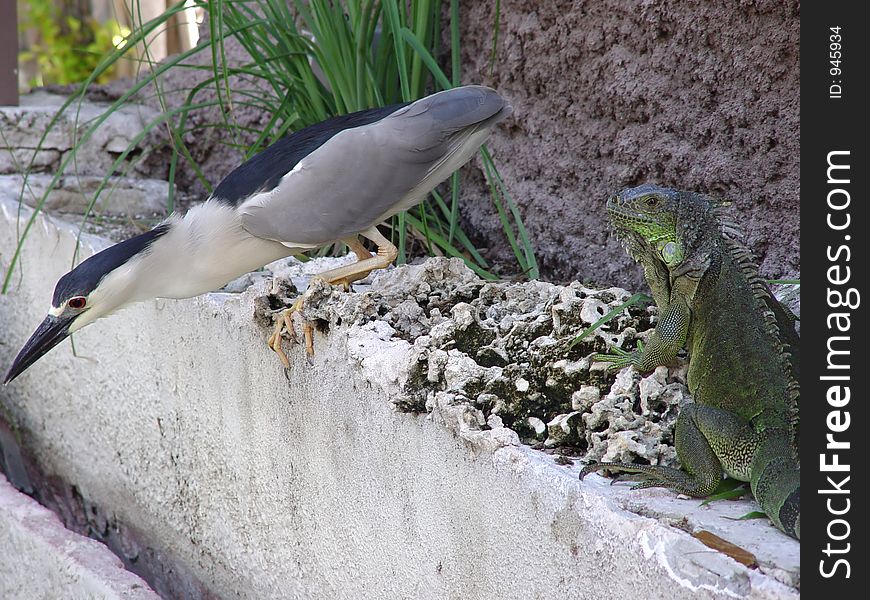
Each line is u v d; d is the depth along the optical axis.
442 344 4.38
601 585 3.26
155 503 6.29
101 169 8.52
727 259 3.87
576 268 6.04
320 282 4.81
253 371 5.16
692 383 3.86
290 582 5.12
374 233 5.02
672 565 3.01
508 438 3.71
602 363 4.16
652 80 5.50
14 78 8.70
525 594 3.59
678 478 3.50
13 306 7.74
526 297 4.79
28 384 7.67
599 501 3.29
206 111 8.37
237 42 8.07
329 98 6.92
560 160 6.12
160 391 6.04
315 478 4.81
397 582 4.31
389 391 4.20
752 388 3.64
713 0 5.12
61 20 16.94
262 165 4.88
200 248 4.83
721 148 5.21
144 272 4.86
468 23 6.68
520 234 6.21
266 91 7.78
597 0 5.74
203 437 5.68
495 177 6.58
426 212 6.82
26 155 8.35
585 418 3.89
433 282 5.04
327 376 4.63
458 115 4.78
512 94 6.43
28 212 7.52
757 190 5.04
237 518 5.50
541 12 6.09
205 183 6.84
